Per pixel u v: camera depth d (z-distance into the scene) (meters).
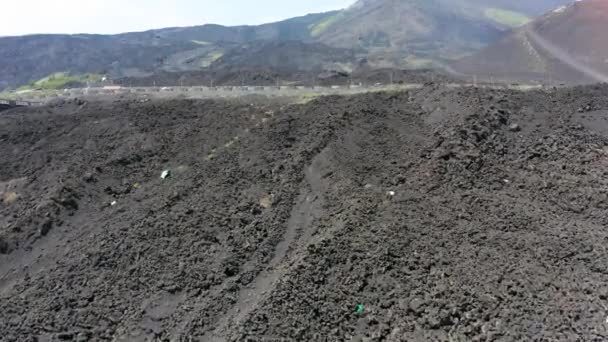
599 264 17.39
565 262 17.80
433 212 21.17
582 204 21.16
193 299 20.03
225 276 20.92
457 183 22.81
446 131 25.78
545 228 19.77
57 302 20.42
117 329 19.12
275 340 16.78
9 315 20.14
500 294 16.56
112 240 23.50
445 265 18.41
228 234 23.12
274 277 20.11
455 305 16.48
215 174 27.25
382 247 19.56
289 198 24.73
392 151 25.97
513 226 19.98
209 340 17.83
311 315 17.61
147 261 22.08
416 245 19.55
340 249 20.00
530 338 14.80
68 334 18.83
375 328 16.88
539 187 22.45
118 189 28.31
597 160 23.62
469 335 15.54
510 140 25.75
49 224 25.77
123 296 20.53
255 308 18.12
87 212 26.83
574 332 14.75
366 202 22.33
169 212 24.94
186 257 22.06
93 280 21.50
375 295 17.98
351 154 26.16
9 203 28.42
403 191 22.81
